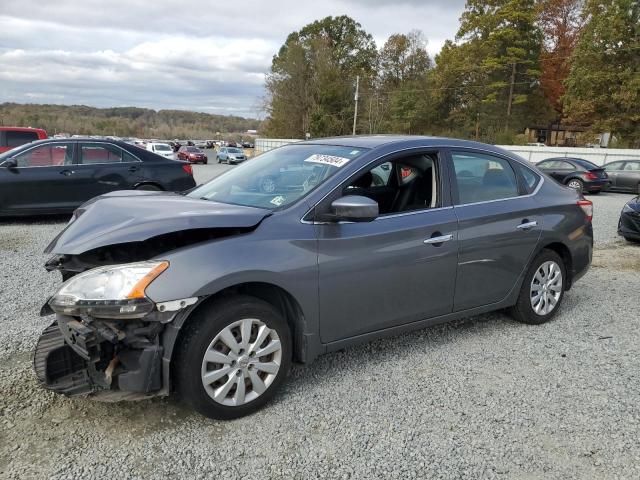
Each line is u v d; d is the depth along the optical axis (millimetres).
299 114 63969
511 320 4797
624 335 4496
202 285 2771
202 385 2855
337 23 77062
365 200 3143
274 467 2607
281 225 3154
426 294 3779
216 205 3389
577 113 39156
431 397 3334
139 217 3033
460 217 3918
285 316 3311
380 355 3965
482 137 50312
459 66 52344
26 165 8594
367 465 2645
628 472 2646
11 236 7859
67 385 2832
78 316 2742
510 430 2986
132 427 2900
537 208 4480
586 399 3359
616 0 36969
